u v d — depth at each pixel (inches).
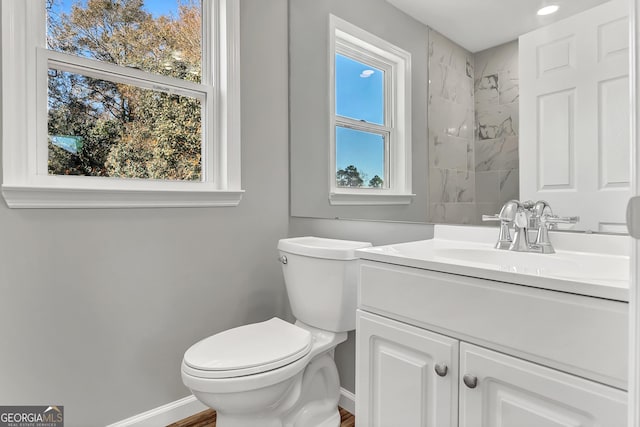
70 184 54.2
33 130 51.1
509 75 46.6
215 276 68.6
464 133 51.1
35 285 50.3
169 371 63.2
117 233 57.2
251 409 47.3
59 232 52.1
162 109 63.7
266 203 76.2
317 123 73.7
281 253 65.1
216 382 44.3
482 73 49.1
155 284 61.3
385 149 62.1
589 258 37.4
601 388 25.6
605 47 38.7
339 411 67.8
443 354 34.5
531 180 44.8
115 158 59.1
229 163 68.9
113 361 57.2
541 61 43.7
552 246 42.4
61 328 52.5
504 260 42.6
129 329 58.7
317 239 69.7
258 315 75.3
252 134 73.3
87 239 54.5
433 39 54.4
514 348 30.1
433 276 35.4
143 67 61.5
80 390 54.2
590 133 40.0
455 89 51.9
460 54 51.3
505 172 47.2
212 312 68.4
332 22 70.4
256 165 74.2
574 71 41.0
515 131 46.1
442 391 34.8
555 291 27.8
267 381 45.9
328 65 71.2
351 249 56.6
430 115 55.2
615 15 37.9
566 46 41.6
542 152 43.8
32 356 50.3
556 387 27.7
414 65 57.1
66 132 54.2
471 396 32.7
